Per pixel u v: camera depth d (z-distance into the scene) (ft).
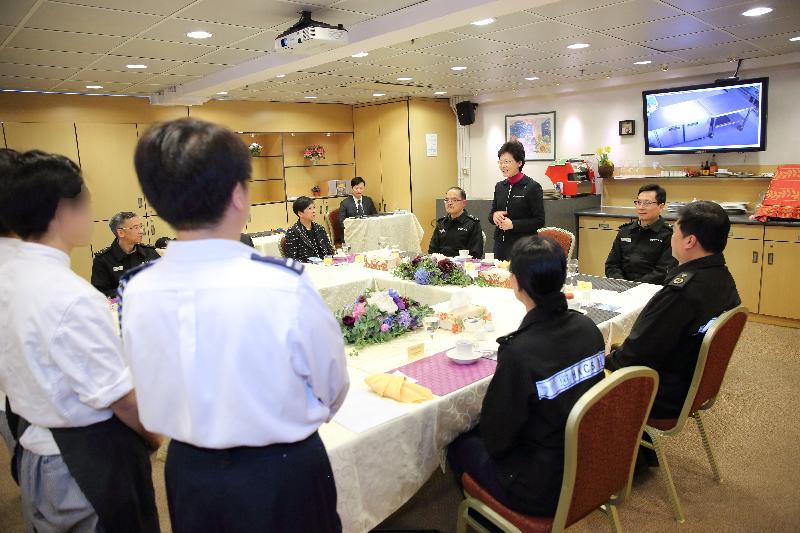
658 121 19.17
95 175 21.26
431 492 7.79
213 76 17.97
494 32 12.91
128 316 3.04
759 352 12.95
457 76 19.65
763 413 9.80
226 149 2.85
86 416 3.95
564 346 4.82
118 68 15.97
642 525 6.91
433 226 26.58
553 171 21.11
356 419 5.27
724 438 8.98
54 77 16.96
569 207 19.99
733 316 6.45
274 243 18.37
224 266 2.89
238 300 2.83
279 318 2.86
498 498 5.21
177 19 10.98
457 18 10.58
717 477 7.75
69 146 20.61
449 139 27.32
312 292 3.02
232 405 2.88
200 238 2.94
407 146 26.05
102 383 3.78
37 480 4.07
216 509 3.05
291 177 27.94
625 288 10.28
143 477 4.35
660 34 13.44
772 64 16.78
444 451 6.20
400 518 7.21
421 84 21.57
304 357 2.97
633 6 10.88
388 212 27.40
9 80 17.12
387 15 11.50
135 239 12.01
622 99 21.15
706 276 6.66
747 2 10.73
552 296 4.87
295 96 24.07
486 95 25.49
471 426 6.10
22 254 3.94
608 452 4.79
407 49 14.64
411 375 6.34
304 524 3.19
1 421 4.63
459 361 6.60
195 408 2.91
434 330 7.98
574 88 22.21
